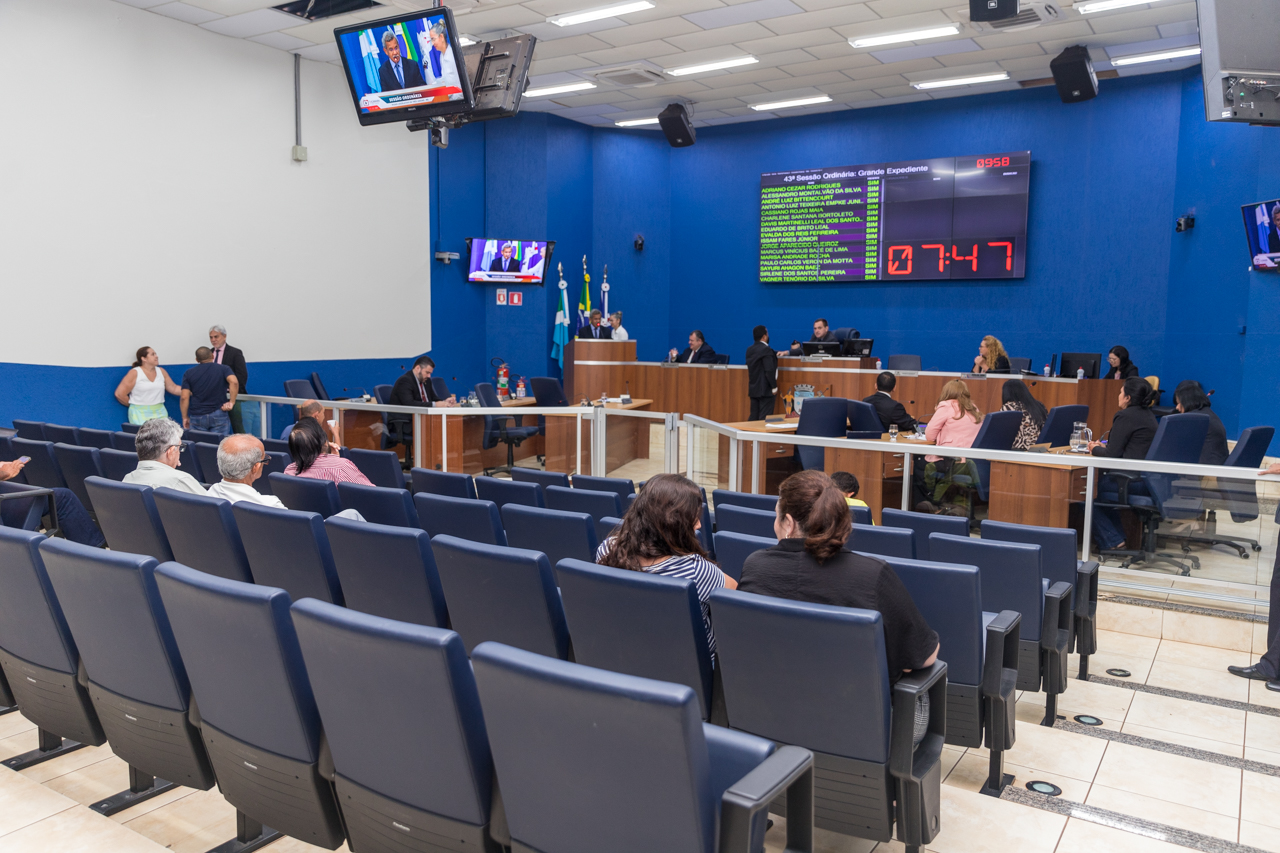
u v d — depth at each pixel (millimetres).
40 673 2400
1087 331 11203
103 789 2615
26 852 2025
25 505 4199
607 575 2340
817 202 12672
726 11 8367
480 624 2770
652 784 1375
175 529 3365
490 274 12258
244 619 1804
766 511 3799
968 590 2488
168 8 8086
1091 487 4777
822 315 12930
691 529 2562
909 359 11258
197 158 8680
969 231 11664
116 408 8117
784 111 12594
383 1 7965
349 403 7938
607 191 13508
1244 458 5398
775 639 2039
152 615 2033
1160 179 10602
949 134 11812
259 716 1894
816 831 2527
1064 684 3354
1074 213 11156
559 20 8562
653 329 13961
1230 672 4031
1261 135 8898
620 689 1346
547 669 1413
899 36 9117
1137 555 4703
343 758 1771
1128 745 3205
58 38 7527
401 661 1580
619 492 4703
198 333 8805
